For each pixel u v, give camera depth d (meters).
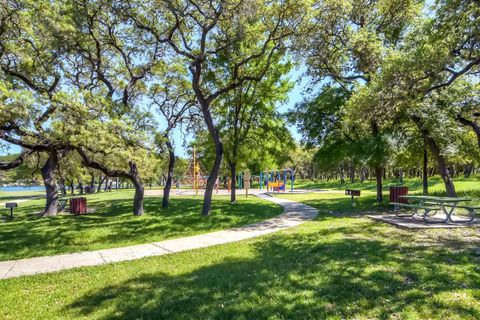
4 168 11.66
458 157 19.20
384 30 16.62
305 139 19.19
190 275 5.78
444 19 10.38
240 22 13.04
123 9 13.20
